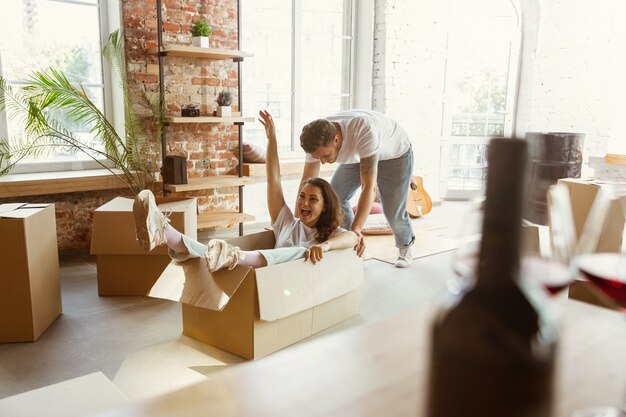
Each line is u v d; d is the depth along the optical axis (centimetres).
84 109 413
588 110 610
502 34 642
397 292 319
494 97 655
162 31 415
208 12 437
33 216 240
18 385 202
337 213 258
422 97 605
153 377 209
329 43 567
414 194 558
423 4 584
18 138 399
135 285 304
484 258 48
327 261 243
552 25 625
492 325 47
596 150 607
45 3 399
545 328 48
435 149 627
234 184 438
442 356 48
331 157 271
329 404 53
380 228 473
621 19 577
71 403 146
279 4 520
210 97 453
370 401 53
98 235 296
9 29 386
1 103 381
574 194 163
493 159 45
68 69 417
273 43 521
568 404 54
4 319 237
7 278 233
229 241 253
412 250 405
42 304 250
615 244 88
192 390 55
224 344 231
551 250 82
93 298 301
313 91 563
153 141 426
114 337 248
